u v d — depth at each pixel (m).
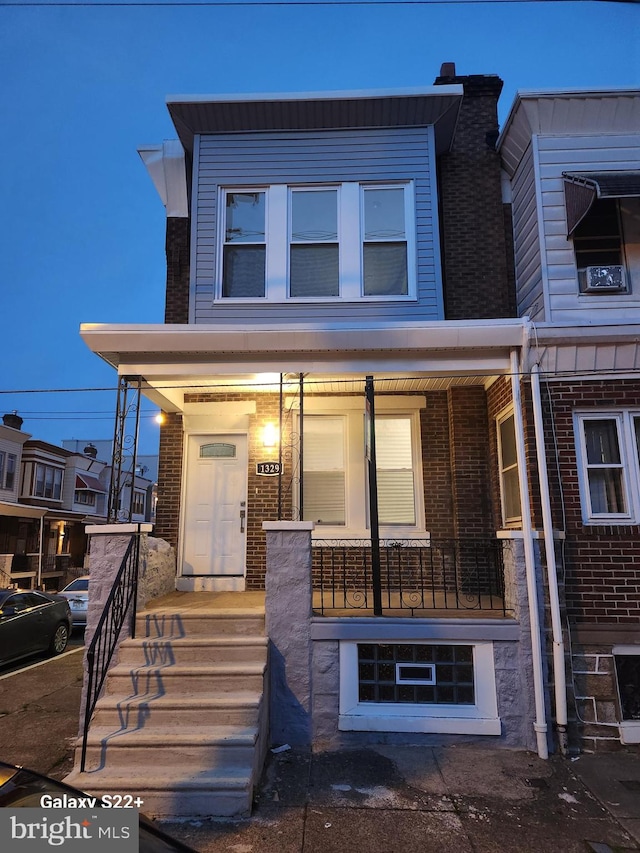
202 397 8.41
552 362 6.39
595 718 5.75
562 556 6.07
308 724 5.69
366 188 7.84
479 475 7.87
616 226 6.93
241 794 4.26
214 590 7.95
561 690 5.65
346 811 4.36
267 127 7.89
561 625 5.91
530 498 6.23
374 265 7.68
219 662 5.58
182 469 8.33
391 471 8.33
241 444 8.45
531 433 6.32
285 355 6.63
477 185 8.36
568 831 4.14
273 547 5.98
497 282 8.04
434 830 4.12
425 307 7.43
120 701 5.01
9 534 24.83
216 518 8.25
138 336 6.41
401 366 6.60
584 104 7.09
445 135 8.17
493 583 7.59
